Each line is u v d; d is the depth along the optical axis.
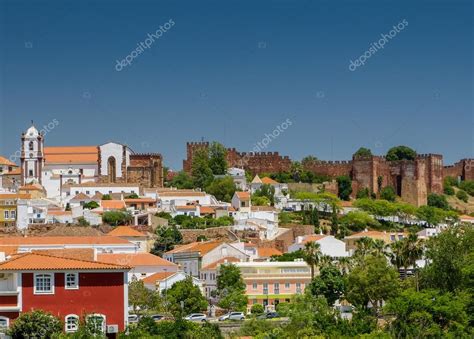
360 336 170.88
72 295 159.88
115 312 161.00
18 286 158.50
